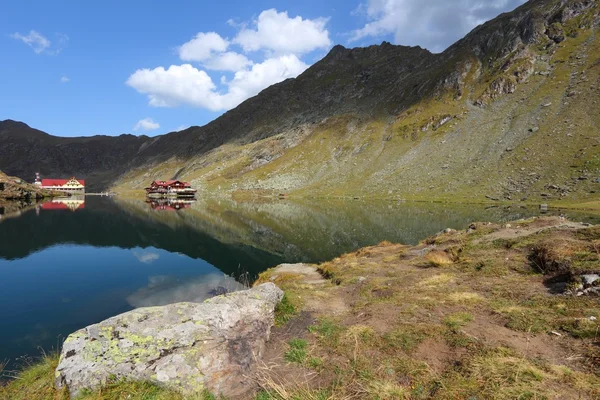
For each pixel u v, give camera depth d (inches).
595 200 2815.0
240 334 412.8
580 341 339.6
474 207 3326.8
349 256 1242.0
